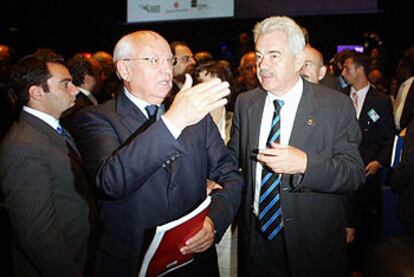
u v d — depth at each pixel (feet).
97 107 4.38
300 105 5.08
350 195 6.29
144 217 3.97
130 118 4.17
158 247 3.48
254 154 5.23
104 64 13.51
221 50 26.13
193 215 3.55
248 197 5.30
